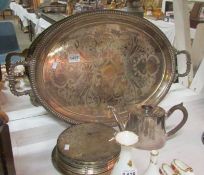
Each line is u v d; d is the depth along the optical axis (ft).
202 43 3.65
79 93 2.56
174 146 2.42
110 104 2.67
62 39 2.42
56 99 2.48
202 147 2.42
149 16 5.83
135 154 2.22
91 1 4.34
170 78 2.88
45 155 2.25
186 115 2.47
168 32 5.05
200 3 4.45
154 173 1.73
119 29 2.59
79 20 2.39
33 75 2.31
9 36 5.71
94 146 2.10
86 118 2.55
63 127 2.58
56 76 2.45
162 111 2.34
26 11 8.93
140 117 2.26
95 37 2.54
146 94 2.84
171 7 5.86
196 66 3.67
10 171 1.57
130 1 3.42
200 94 3.35
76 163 1.96
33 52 2.34
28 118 2.67
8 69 2.54
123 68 2.71
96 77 2.61
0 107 2.56
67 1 4.61
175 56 2.88
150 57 2.79
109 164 1.98
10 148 1.54
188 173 1.92
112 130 2.31
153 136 2.29
